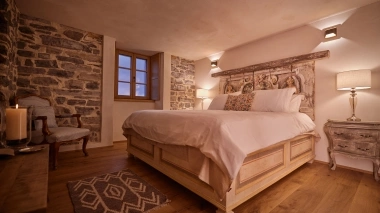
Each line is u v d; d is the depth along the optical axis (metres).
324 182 1.97
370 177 2.11
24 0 2.36
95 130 3.44
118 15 2.72
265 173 1.64
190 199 1.59
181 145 1.58
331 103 2.61
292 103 2.63
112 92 3.59
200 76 5.00
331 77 2.62
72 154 2.95
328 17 2.66
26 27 2.76
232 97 3.08
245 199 1.42
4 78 2.15
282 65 3.12
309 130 2.36
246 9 2.48
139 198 1.57
